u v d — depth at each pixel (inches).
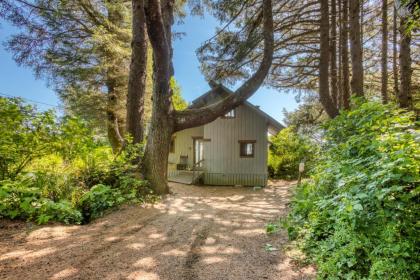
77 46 426.6
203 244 153.5
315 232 138.1
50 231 164.4
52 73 426.3
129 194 262.2
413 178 83.2
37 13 388.5
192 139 579.8
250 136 509.4
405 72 268.7
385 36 398.6
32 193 184.1
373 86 558.6
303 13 422.9
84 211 221.8
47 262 120.7
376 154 110.6
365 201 94.1
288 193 404.2
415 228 83.8
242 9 405.1
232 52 421.4
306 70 566.9
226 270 118.1
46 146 207.9
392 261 82.5
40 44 409.7
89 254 132.1
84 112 462.3
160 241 157.6
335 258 102.6
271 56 362.0
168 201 287.6
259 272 116.0
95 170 270.2
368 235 93.4
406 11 162.6
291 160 623.5
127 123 341.1
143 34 339.3
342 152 145.5
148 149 320.8
